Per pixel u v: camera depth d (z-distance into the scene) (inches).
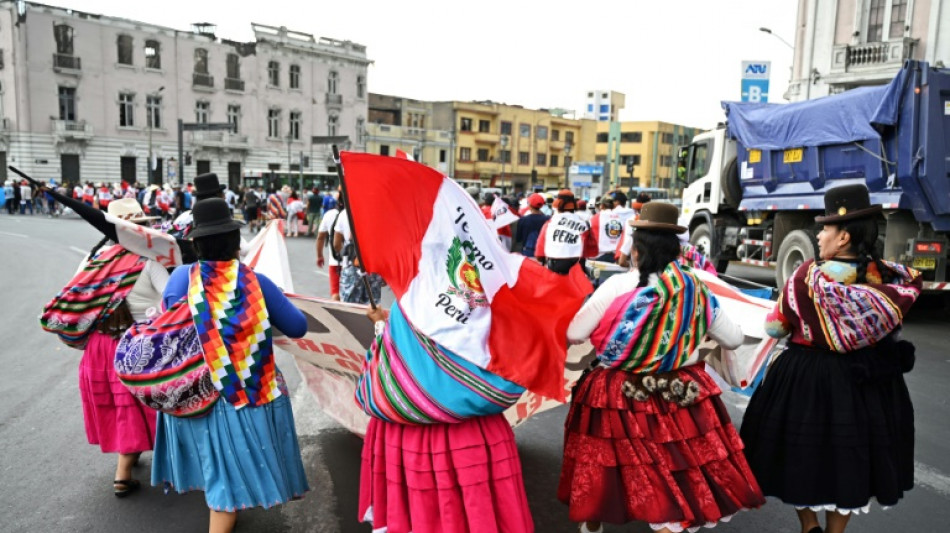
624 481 112.5
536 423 206.4
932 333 351.3
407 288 109.0
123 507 150.5
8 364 274.7
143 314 154.5
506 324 110.6
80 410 215.8
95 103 1819.6
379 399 110.6
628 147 3398.1
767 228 469.7
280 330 130.3
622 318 111.7
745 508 115.0
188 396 119.6
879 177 360.2
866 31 794.8
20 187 1414.9
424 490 108.2
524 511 112.0
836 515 120.0
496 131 2925.7
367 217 109.5
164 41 1927.9
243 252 190.2
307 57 2219.5
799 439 117.3
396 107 2677.2
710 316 115.4
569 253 220.7
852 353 117.0
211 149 2030.0
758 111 454.0
